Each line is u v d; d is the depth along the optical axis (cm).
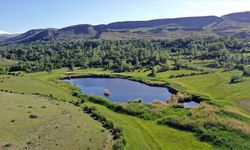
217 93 11750
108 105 10162
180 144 6831
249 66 16900
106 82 15175
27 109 8162
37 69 18612
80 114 8550
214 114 8394
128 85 14362
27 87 12006
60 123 7319
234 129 7344
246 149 6431
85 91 12988
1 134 6209
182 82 14188
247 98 10756
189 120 8069
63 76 16200
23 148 5734
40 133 6544
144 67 19412
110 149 6234
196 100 10919
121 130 7356
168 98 11588
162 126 8069
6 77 13850
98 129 7394
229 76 15062
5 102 8750
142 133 7506
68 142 6269
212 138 7031
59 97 10919
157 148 6588
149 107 9556
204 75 15750
